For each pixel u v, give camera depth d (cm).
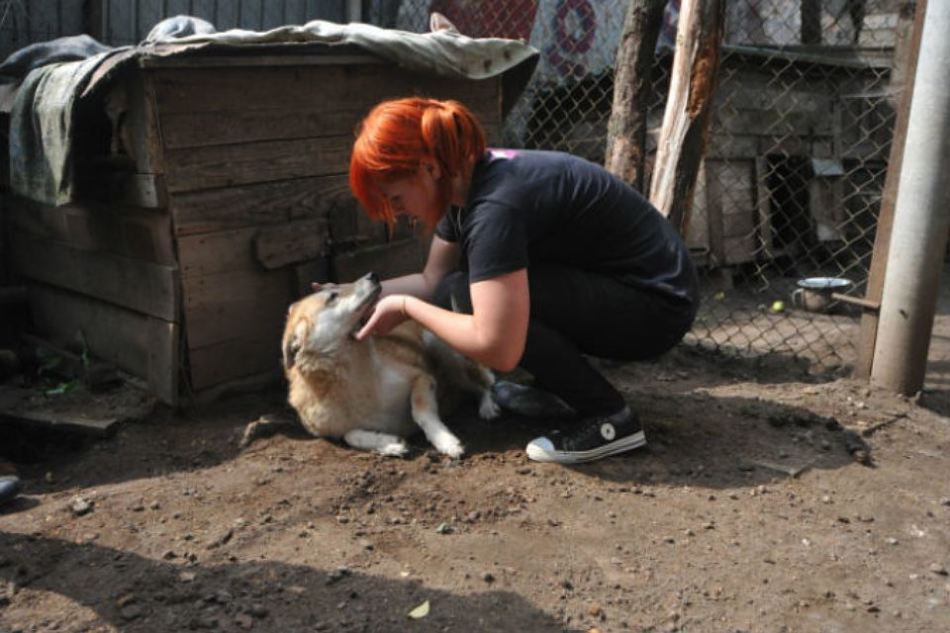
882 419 359
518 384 374
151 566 237
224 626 208
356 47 375
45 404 364
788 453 322
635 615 218
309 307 318
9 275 453
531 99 728
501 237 259
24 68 407
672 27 802
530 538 254
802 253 770
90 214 370
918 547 257
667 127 430
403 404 333
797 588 233
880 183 830
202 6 577
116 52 321
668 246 296
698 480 297
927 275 376
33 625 209
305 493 283
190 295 342
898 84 755
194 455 323
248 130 349
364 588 225
